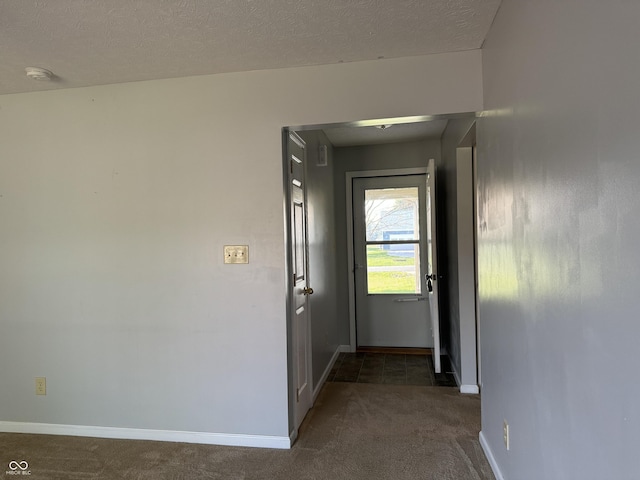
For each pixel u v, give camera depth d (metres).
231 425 2.41
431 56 2.20
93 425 2.55
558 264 1.17
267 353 2.37
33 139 2.59
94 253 2.54
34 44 1.98
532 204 1.38
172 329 2.46
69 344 2.57
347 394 3.17
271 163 2.36
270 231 2.36
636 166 0.77
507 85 1.66
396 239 4.39
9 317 2.63
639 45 0.76
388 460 2.19
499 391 1.90
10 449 2.39
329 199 4.02
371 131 3.80
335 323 4.19
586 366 1.00
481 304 2.28
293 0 1.66
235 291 2.40
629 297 0.81
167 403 2.48
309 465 2.16
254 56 2.18
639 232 0.77
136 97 2.48
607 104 0.88
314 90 2.31
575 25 1.03
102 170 2.52
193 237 2.44
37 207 2.59
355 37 2.00
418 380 3.46
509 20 1.61
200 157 2.42
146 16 1.75
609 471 0.90
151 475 2.10
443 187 4.02
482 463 2.13
